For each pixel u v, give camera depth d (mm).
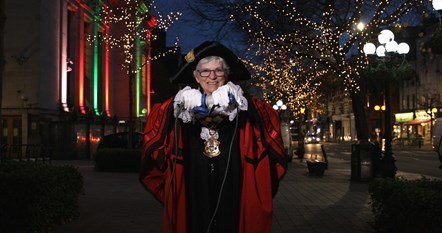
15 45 29844
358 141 18094
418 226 6602
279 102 32219
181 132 3639
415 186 7316
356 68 18281
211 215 3527
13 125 29609
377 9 17219
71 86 36031
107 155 20594
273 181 3613
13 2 29984
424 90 59625
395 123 71188
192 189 3576
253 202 3438
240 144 3570
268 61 31406
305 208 11031
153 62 65375
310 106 39406
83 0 37250
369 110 73312
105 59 44281
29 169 8125
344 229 8539
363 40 17891
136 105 50094
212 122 3582
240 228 3459
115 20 34750
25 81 29703
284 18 18469
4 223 6855
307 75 32656
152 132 3660
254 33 18234
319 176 19719
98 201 11656
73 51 36312
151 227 8492
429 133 62906
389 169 15617
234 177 3543
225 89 3557
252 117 3611
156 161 3629
